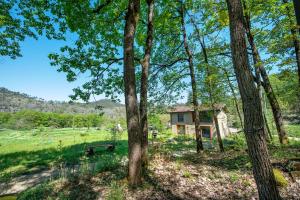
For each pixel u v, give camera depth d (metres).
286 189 5.47
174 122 40.03
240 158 8.88
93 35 9.34
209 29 12.49
